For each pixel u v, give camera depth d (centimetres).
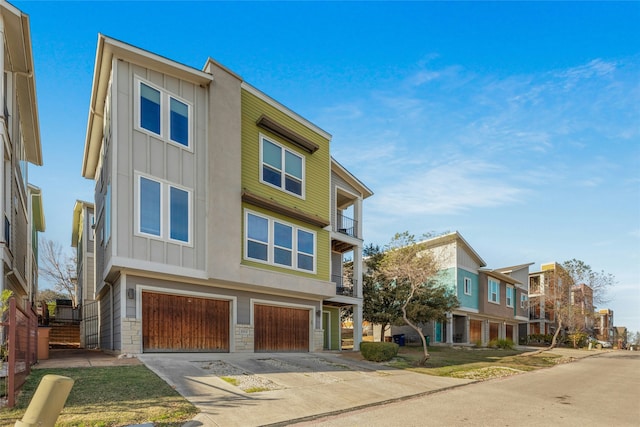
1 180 1069
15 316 684
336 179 2109
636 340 7725
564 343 3953
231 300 1491
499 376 1519
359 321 2084
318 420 772
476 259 3244
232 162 1470
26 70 1360
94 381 847
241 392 891
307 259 1781
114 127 1213
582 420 863
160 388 831
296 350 1730
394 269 1861
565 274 3167
